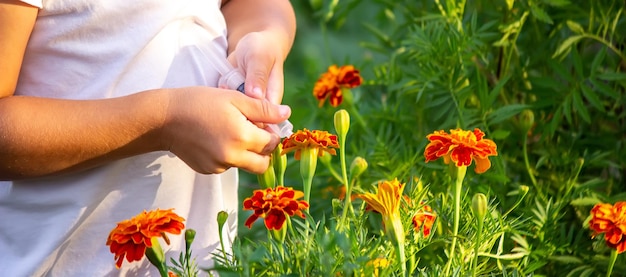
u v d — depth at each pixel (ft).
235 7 3.98
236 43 3.81
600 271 4.05
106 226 3.47
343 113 3.59
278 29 3.86
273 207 3.37
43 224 3.44
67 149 3.26
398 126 4.92
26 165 3.26
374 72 5.22
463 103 4.54
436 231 3.88
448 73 4.57
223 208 3.64
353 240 3.38
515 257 3.75
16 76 3.27
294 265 3.27
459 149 3.47
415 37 4.64
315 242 3.35
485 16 4.99
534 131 4.64
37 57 3.36
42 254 3.43
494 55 4.87
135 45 3.40
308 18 10.00
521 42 4.87
